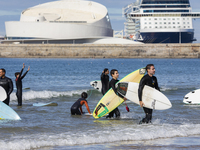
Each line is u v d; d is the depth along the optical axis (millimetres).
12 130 16000
